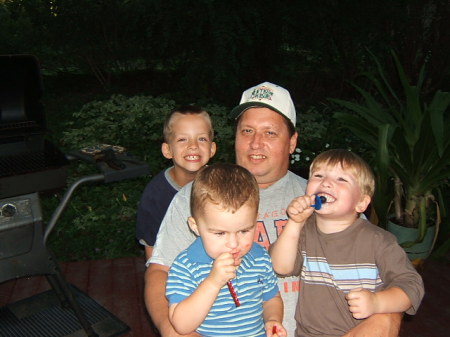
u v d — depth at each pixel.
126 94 11.28
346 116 4.54
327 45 9.79
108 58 11.33
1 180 2.94
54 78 12.23
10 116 3.34
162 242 2.19
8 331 3.88
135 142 7.92
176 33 9.11
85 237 5.54
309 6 8.97
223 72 8.68
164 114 8.45
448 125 4.27
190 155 2.88
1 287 4.55
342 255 2.14
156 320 1.95
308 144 7.48
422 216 4.36
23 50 11.14
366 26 9.20
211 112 8.57
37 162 3.20
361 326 1.96
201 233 1.89
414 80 9.88
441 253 4.78
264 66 9.81
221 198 1.80
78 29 10.83
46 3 10.70
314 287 2.19
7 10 11.53
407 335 3.97
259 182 2.40
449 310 4.29
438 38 9.59
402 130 4.39
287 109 2.36
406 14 9.43
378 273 2.13
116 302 4.35
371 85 9.84
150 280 2.10
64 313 4.10
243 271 1.99
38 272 3.27
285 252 2.12
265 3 8.88
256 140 2.33
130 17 10.02
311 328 2.19
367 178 2.17
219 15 8.62
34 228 3.15
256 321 1.98
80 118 9.26
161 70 11.66
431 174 4.32
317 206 2.08
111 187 6.53
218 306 1.92
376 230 2.14
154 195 2.79
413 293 1.97
